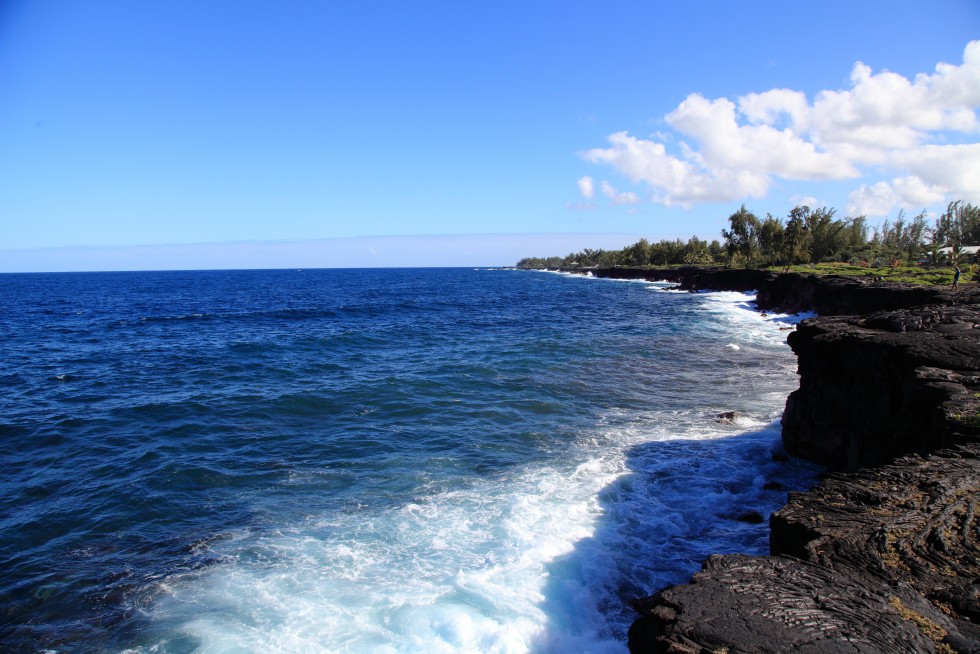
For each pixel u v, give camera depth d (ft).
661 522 31.83
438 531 30.58
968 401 28.84
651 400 61.46
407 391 65.05
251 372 77.51
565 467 40.78
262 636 21.98
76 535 30.99
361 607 23.62
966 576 16.47
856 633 14.05
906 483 22.41
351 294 306.96
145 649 21.58
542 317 160.45
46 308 210.38
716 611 15.08
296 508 34.09
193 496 36.06
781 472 40.93
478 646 21.04
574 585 25.07
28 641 22.22
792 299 155.84
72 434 49.37
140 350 99.76
